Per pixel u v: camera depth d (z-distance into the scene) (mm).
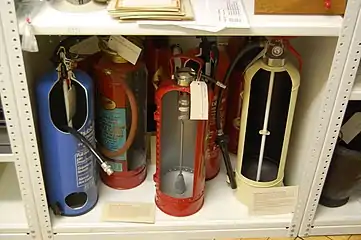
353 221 1193
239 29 872
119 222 1158
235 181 1218
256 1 893
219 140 1204
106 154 1188
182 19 869
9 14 831
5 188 1225
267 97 1120
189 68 1027
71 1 913
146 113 1246
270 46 1026
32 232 1151
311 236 1222
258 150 1245
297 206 1160
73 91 1047
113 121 1141
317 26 882
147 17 864
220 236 1195
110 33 872
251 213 1184
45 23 860
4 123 1027
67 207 1148
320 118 1007
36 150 1011
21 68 899
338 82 953
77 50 1130
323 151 1055
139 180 1238
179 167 1240
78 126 1090
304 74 1133
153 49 1211
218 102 1145
